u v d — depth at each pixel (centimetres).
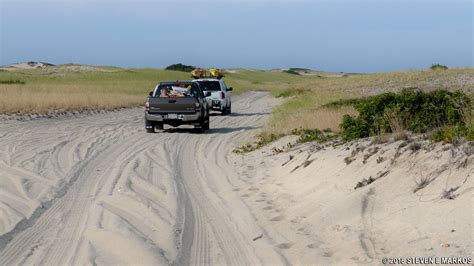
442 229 692
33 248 760
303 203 976
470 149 836
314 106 2886
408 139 1063
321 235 799
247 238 806
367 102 1387
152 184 1188
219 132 2362
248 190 1134
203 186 1187
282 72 19875
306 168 1209
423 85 4678
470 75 5328
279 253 728
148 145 1855
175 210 969
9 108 3028
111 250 746
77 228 855
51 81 9319
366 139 1266
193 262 704
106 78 10862
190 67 15512
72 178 1247
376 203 855
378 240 732
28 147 1720
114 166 1406
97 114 3350
